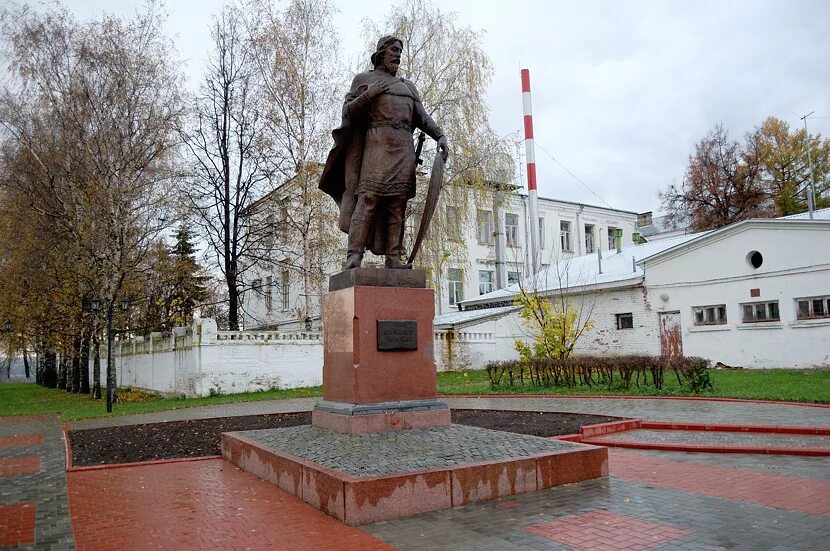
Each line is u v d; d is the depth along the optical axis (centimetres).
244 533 538
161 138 2458
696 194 4147
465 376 2550
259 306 4125
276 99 2575
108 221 2283
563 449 698
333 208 2591
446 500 592
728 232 2267
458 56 2659
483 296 3500
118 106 2352
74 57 2358
